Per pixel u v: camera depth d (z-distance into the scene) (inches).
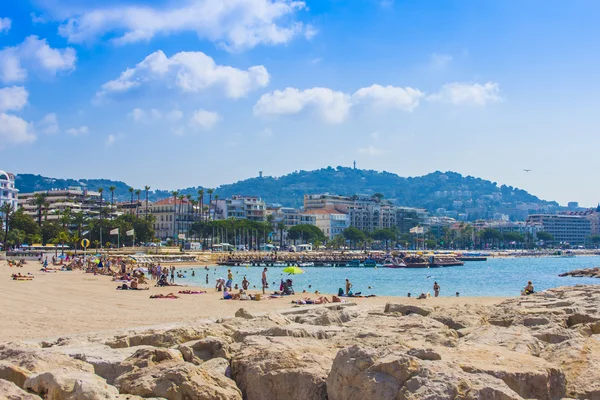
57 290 2434.8
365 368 558.9
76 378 550.3
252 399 599.5
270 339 720.3
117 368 647.1
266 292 2723.9
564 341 708.7
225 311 1673.2
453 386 511.8
